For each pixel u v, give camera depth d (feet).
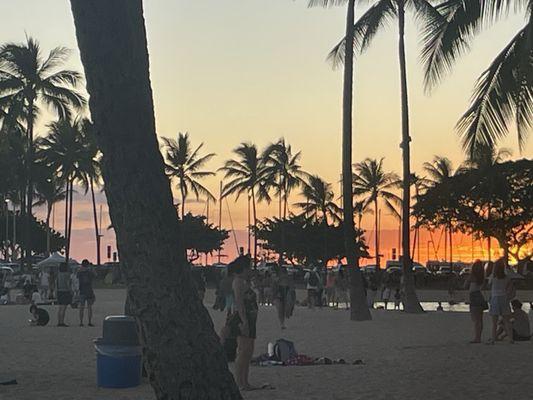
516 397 33.78
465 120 40.98
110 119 18.08
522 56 38.81
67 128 209.46
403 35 106.22
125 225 18.15
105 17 17.95
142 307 18.06
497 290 55.26
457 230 217.36
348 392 35.19
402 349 53.83
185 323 18.17
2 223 332.39
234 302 36.65
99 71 18.04
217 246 309.63
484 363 44.75
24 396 34.47
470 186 208.13
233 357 43.19
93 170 213.05
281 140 269.85
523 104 39.73
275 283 75.97
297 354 47.73
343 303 127.65
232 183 269.85
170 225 18.44
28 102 170.91
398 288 118.93
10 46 168.04
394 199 287.89
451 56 42.73
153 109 18.75
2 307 109.40
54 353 51.62
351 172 91.61
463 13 41.09
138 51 18.42
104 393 35.12
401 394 34.60
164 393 17.95
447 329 72.79
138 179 18.19
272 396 34.12
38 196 259.39
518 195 203.21
